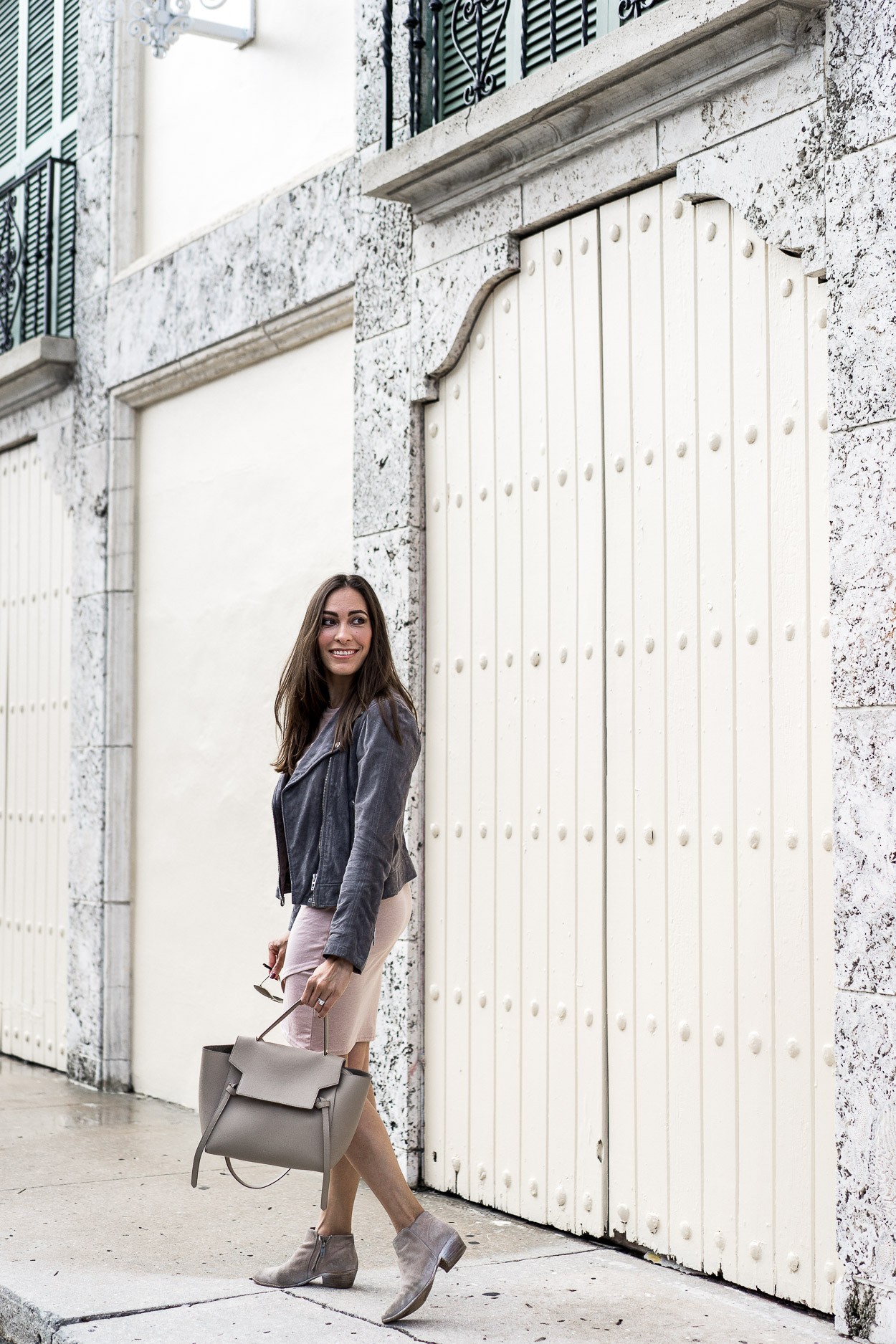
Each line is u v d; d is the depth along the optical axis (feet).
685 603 14.05
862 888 11.86
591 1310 12.39
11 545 28.12
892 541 11.80
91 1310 12.17
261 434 21.22
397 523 17.66
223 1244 14.34
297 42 20.94
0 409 28.04
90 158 25.77
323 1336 11.57
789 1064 12.80
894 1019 11.55
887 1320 11.46
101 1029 23.73
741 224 13.60
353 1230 15.02
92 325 25.26
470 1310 12.32
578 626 15.28
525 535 16.03
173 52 24.12
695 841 13.80
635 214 14.79
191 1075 22.06
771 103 13.16
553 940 15.39
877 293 12.03
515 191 16.10
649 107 14.24
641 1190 14.23
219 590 22.02
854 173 12.28
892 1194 11.50
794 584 12.98
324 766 12.48
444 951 16.87
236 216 21.45
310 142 20.62
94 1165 17.93
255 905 20.77
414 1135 16.94
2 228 28.71
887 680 11.76
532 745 15.81
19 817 27.27
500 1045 15.98
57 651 26.12
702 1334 11.82
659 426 14.42
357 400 18.49
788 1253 12.71
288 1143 11.40
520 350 16.20
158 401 23.91
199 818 22.25
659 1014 14.10
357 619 12.73
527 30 16.88
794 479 13.01
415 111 17.66
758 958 13.14
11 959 27.32
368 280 18.42
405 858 12.84
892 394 11.85
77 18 27.07
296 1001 12.31
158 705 23.48
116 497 24.36
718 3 12.80
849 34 12.35
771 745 13.12
